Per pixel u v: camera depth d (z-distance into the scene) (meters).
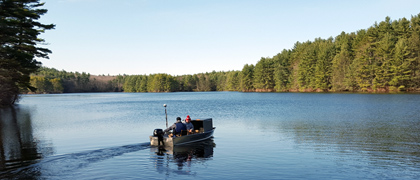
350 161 12.66
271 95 100.00
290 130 21.73
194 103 64.44
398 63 85.25
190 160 12.97
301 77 126.56
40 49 33.84
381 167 11.72
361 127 22.45
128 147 15.64
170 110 45.03
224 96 107.50
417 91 83.19
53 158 13.48
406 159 12.95
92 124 28.45
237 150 15.02
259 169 11.52
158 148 15.51
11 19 28.62
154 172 11.20
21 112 45.84
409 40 86.56
